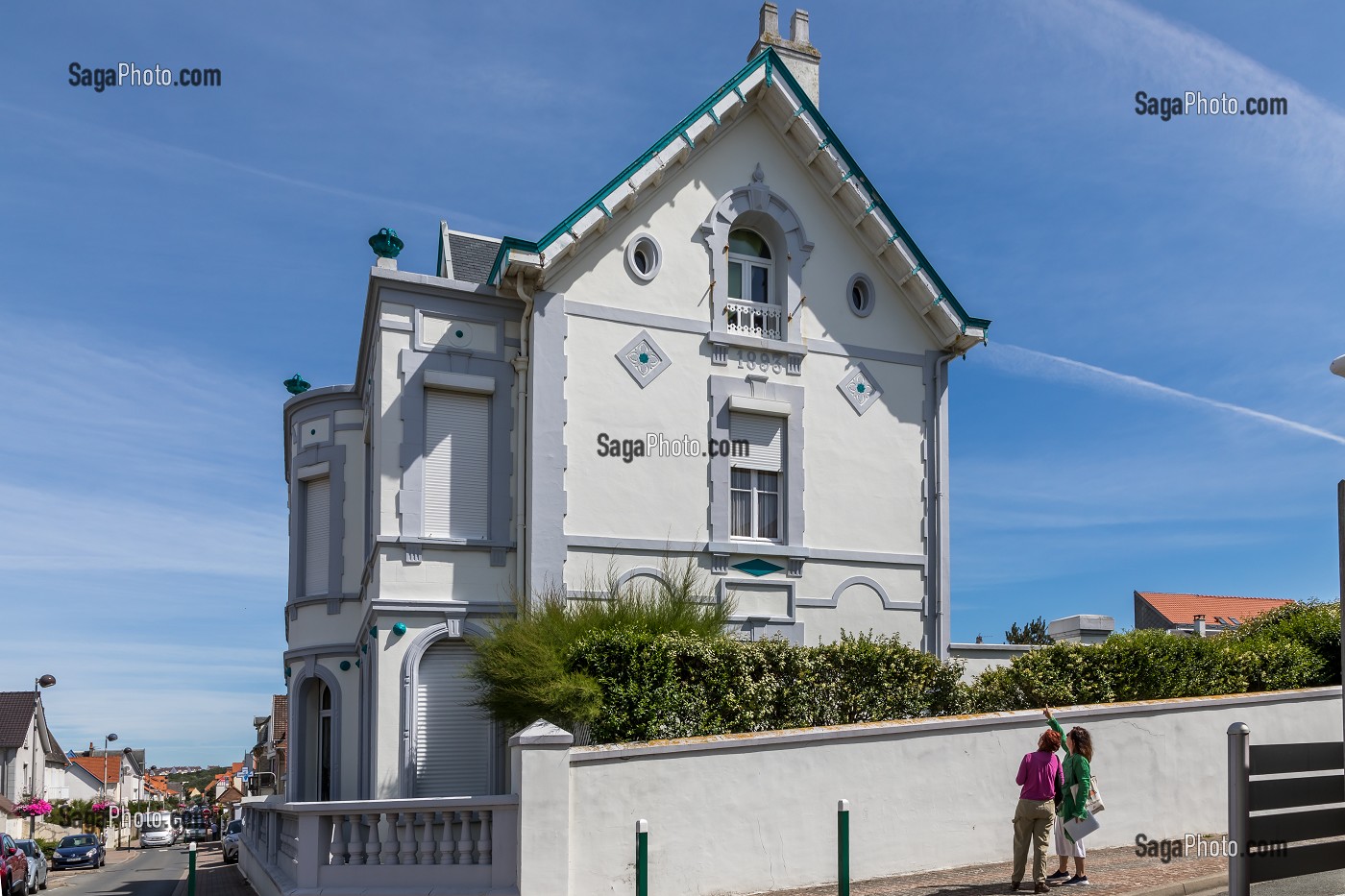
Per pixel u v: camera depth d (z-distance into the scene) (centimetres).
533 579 1630
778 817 1202
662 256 1805
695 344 1812
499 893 1095
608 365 1739
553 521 1658
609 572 1686
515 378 1738
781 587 1816
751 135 1905
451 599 1641
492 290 1731
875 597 1898
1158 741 1450
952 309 2003
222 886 2320
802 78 2055
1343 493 704
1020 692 1535
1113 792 1400
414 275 1686
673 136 1780
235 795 11481
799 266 1916
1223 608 5197
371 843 1173
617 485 1717
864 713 1428
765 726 1343
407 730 1582
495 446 1709
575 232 1689
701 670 1327
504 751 1630
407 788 1567
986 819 1325
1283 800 763
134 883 2820
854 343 1952
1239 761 745
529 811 1091
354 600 1934
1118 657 1589
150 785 13175
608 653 1292
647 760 1147
